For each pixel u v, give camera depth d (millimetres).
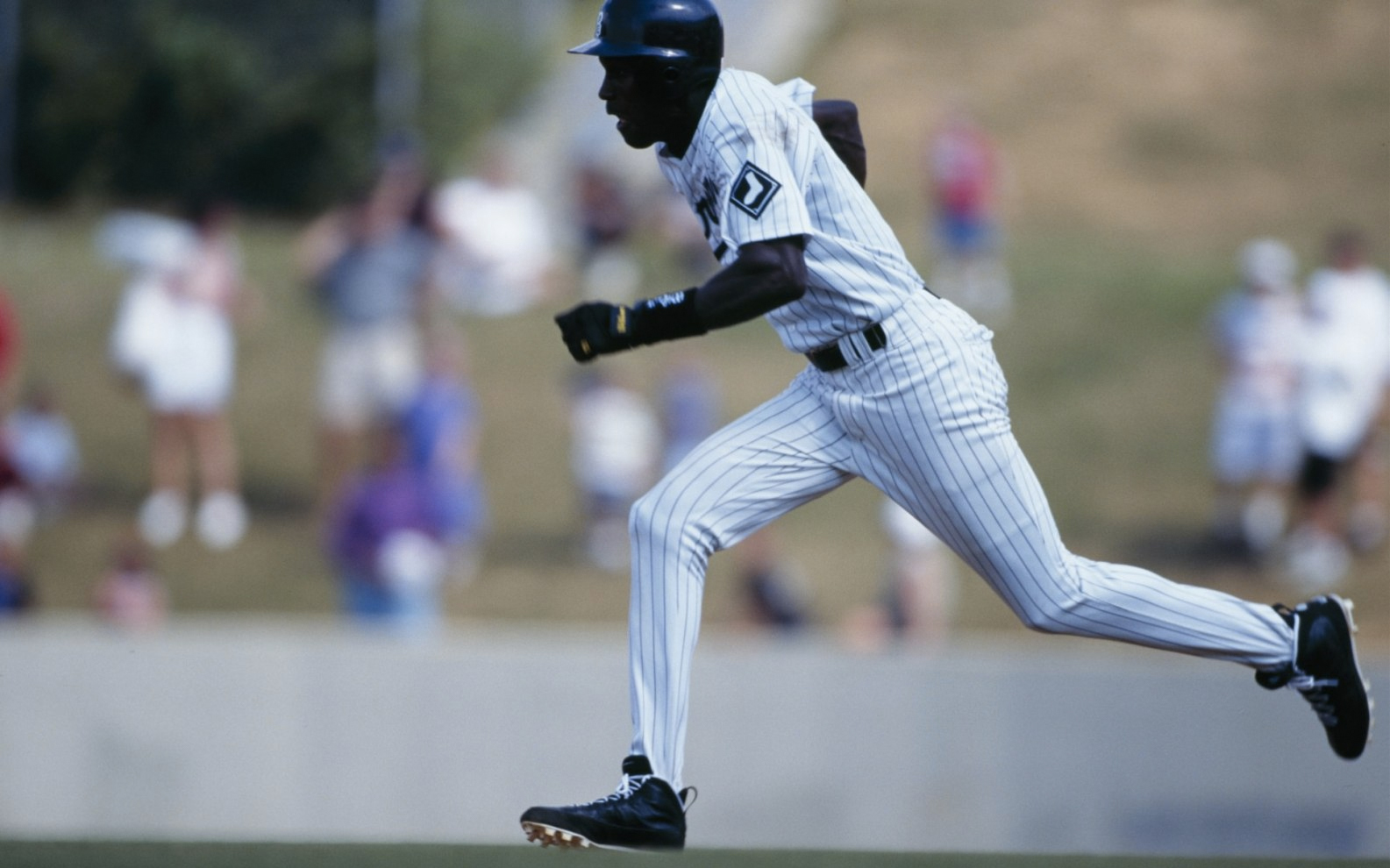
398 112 81938
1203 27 90125
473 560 45406
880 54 89000
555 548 46375
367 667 30984
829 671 30484
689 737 30344
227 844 12320
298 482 49438
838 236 12695
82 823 30859
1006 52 88750
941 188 59844
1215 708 30359
